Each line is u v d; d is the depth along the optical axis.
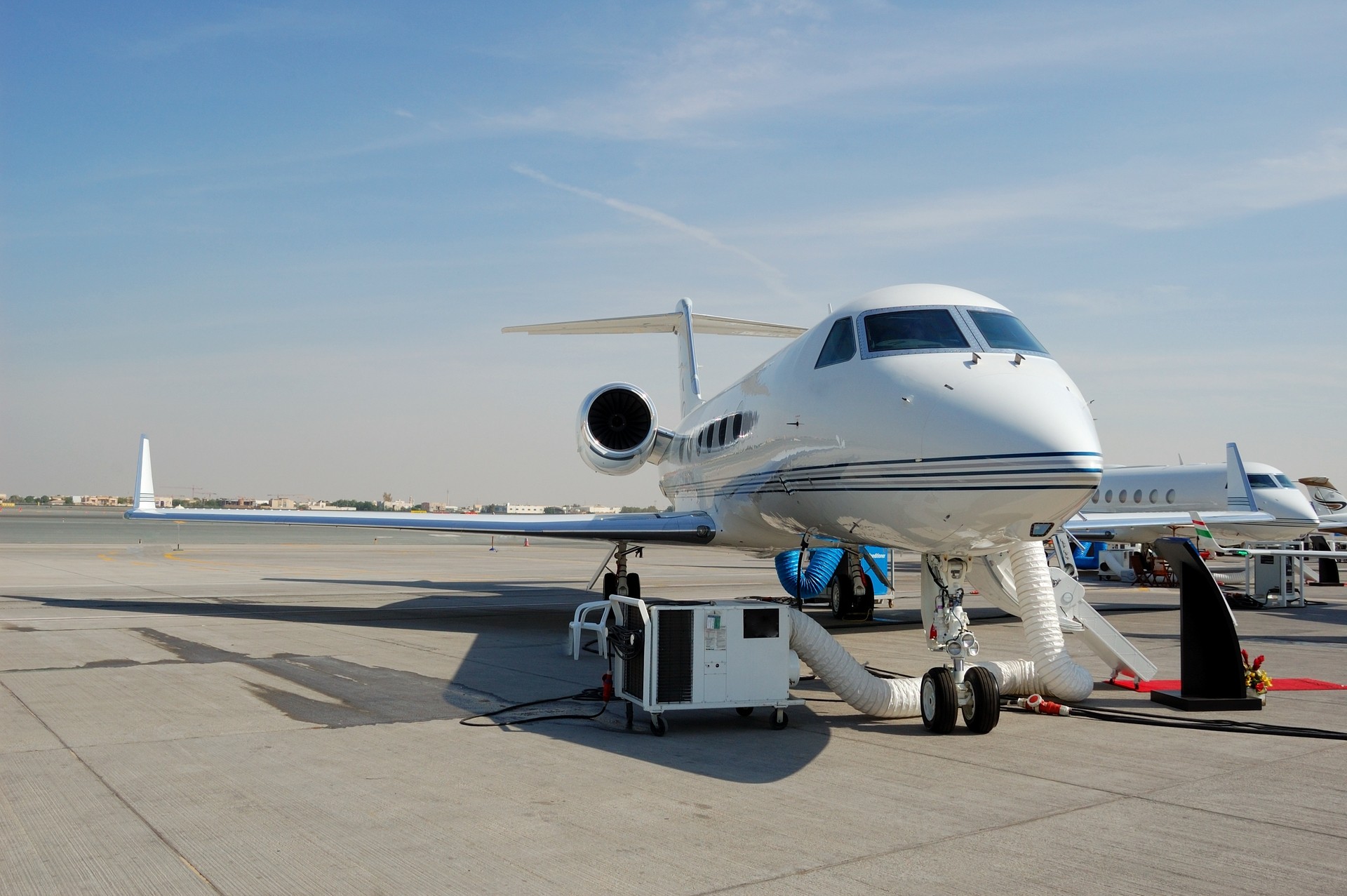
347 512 15.37
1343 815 5.21
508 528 13.98
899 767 6.28
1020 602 8.72
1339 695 9.26
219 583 23.47
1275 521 28.00
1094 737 7.27
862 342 8.80
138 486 15.66
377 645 12.12
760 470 11.08
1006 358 7.87
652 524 13.83
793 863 4.42
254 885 4.11
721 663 7.31
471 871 4.30
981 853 4.57
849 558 16.47
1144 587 27.09
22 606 16.73
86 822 4.92
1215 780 5.96
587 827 4.93
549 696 8.70
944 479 7.34
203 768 5.98
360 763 6.16
